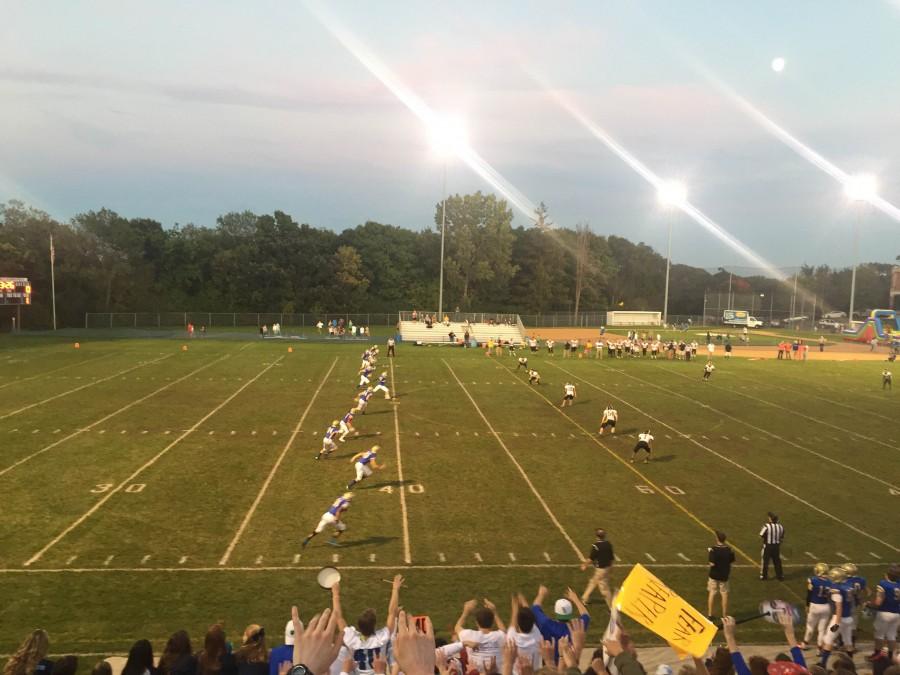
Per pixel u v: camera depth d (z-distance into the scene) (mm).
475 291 103875
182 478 18750
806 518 17062
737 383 39625
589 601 12367
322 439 23688
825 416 30016
